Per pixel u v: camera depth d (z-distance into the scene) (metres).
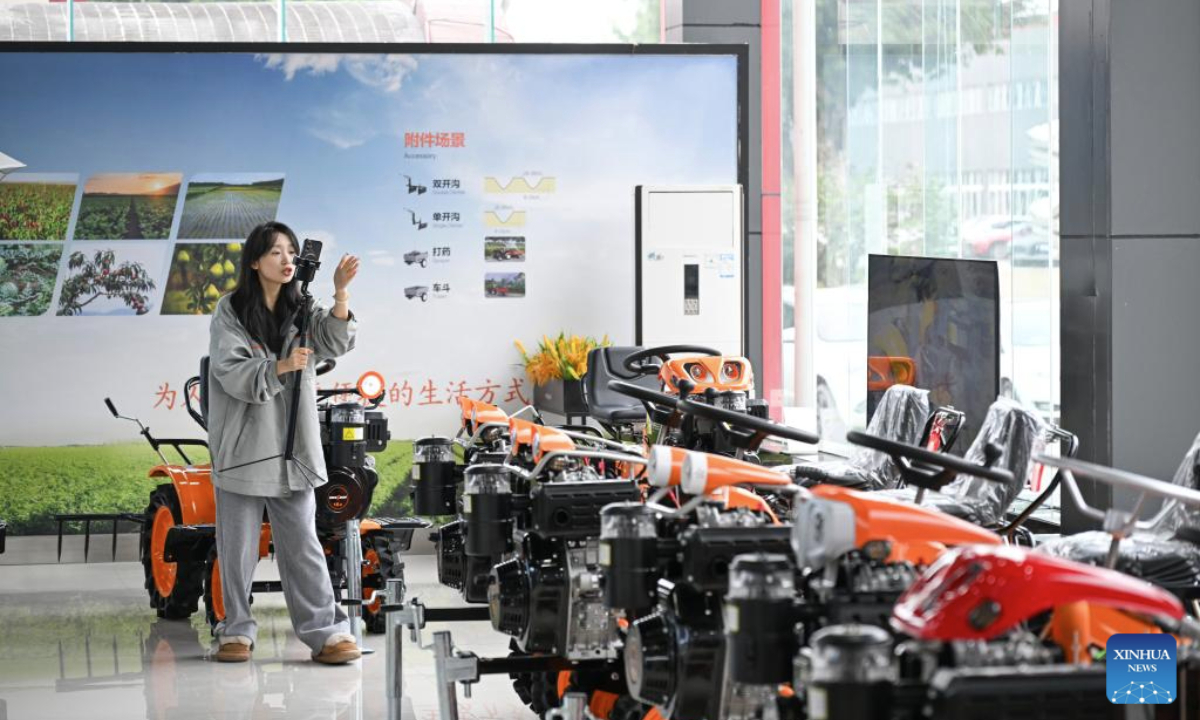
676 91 10.15
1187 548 3.94
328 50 9.86
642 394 4.95
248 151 9.83
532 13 13.48
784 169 11.05
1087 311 6.37
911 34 8.83
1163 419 6.29
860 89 9.62
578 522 4.42
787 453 10.04
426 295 9.97
